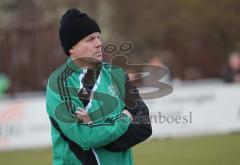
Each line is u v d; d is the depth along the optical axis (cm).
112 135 1242
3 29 5947
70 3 9625
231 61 5231
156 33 9981
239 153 3684
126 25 10425
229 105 4825
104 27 10381
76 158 1268
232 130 4806
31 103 4566
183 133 4656
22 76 5859
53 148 1298
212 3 9438
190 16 9556
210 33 9531
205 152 3788
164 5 9950
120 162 1288
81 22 1274
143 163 3478
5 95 5709
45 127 4578
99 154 1267
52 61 5884
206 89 4762
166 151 3906
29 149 4462
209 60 9606
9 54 5869
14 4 8650
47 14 9269
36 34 5912
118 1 10481
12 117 4559
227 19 9350
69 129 1245
